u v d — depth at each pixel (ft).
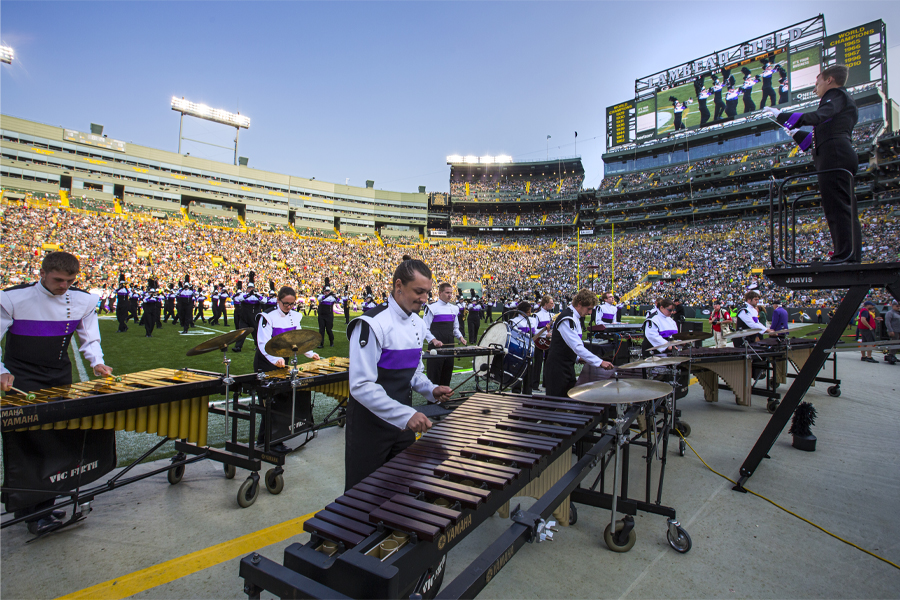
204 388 10.55
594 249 165.17
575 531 10.05
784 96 129.80
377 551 4.91
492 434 7.91
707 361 17.97
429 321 22.54
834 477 12.96
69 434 9.28
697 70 146.72
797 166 135.44
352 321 7.31
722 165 150.00
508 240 203.72
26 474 8.77
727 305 95.14
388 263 163.84
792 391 11.78
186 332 48.19
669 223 170.19
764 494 11.84
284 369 13.14
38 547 8.87
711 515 10.69
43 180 150.20
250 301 42.52
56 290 10.23
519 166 213.25
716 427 18.33
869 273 10.78
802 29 126.72
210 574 8.07
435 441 7.63
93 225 121.08
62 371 10.77
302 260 147.02
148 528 9.67
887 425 18.40
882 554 9.01
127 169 165.48
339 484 12.14
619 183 172.76
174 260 119.85
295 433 12.58
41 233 109.09
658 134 157.17
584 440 11.27
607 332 21.74
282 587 4.52
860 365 35.09
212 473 12.89
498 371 19.24
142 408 9.75
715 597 7.59
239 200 187.83
